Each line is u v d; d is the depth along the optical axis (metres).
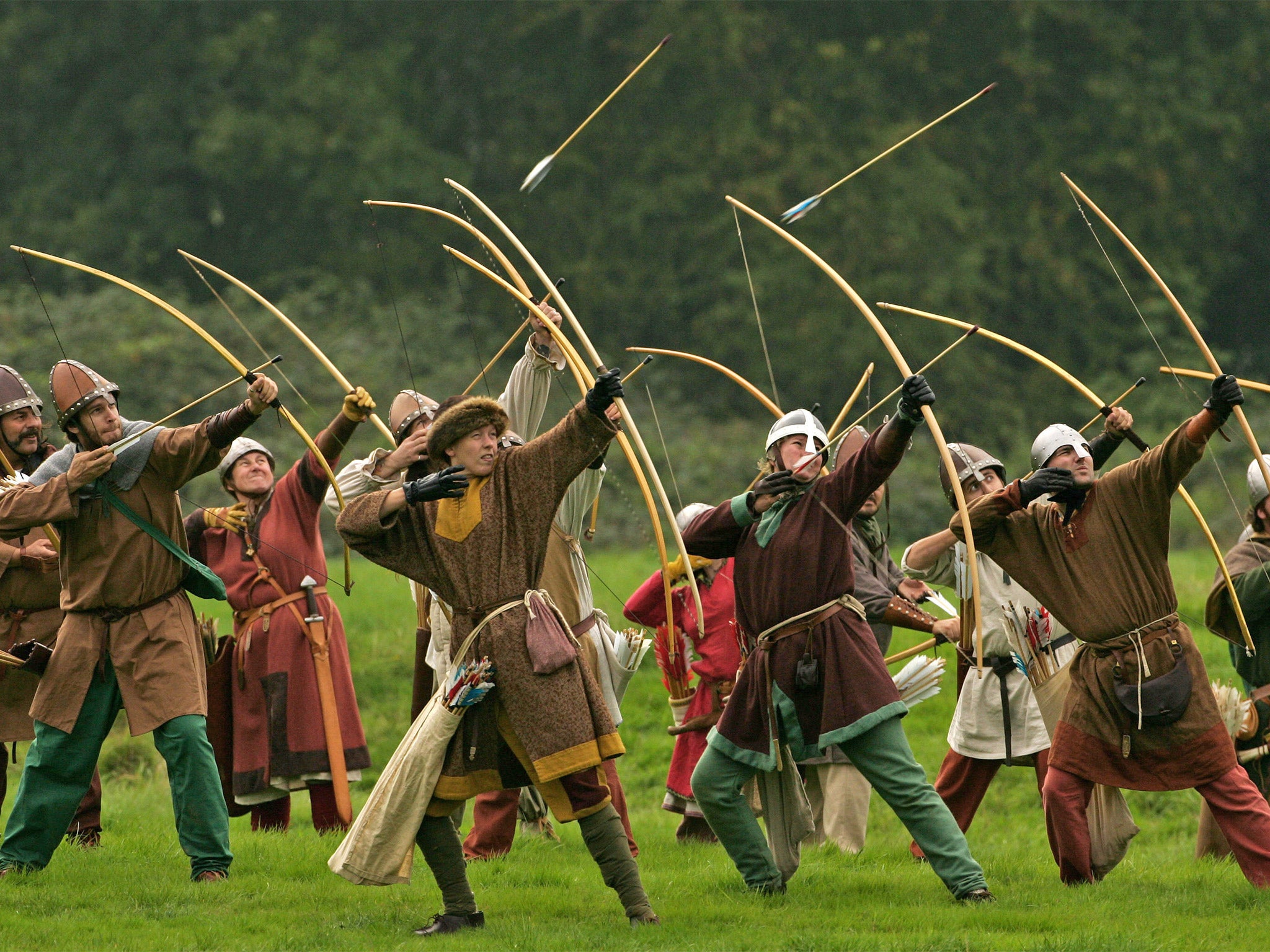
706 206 104.12
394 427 30.33
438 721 22.45
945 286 99.06
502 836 29.88
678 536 23.38
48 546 29.03
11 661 25.89
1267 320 117.00
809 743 24.67
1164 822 39.22
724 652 31.84
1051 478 24.58
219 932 23.03
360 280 105.06
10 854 26.25
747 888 25.80
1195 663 25.09
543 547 22.91
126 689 25.48
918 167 102.69
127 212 113.25
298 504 31.36
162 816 35.88
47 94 118.19
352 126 110.19
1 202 117.31
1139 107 106.94
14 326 89.69
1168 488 24.78
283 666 31.06
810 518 24.50
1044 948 21.30
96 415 25.73
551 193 108.00
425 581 23.02
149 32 116.56
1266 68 112.50
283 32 115.19
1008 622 27.91
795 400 100.31
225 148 107.94
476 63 115.00
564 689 22.33
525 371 28.38
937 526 91.19
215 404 85.94
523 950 21.64
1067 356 105.19
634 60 106.06
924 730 44.28
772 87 105.94
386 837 22.47
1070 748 25.61
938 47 108.75
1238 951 21.69
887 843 32.81
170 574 25.78
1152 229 107.25
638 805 40.94
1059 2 106.94
